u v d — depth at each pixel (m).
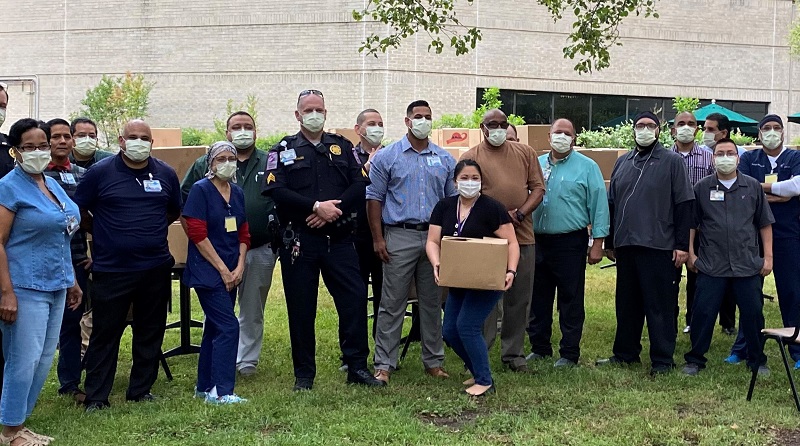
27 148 4.52
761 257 6.40
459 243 5.28
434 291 6.14
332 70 19.80
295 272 5.71
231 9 20.42
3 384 4.69
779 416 5.15
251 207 6.24
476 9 20.00
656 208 6.22
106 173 5.27
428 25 8.91
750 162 6.84
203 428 4.93
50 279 4.64
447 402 5.43
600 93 21.12
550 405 5.41
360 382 5.88
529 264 6.21
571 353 6.52
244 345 6.34
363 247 6.52
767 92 22.48
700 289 6.28
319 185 5.65
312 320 5.81
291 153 5.63
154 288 5.45
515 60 20.42
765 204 6.29
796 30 20.72
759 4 22.23
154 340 5.61
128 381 6.09
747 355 6.40
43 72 21.94
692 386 5.90
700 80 21.88
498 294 5.50
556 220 6.43
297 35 20.02
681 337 7.66
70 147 5.55
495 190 6.09
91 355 5.41
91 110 20.45
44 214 4.56
